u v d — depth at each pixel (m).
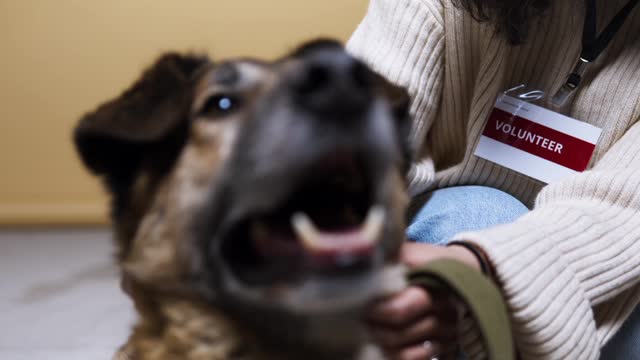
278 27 4.04
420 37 1.49
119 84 4.10
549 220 1.19
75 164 4.17
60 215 4.20
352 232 0.81
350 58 0.82
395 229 0.98
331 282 0.81
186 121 0.97
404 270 0.98
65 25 4.00
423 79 1.50
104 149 1.03
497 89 1.48
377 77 1.11
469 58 1.51
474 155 1.53
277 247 0.85
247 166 0.84
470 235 1.10
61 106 4.11
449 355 1.11
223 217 0.88
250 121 0.86
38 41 4.02
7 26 3.98
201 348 0.93
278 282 0.83
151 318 0.98
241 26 4.02
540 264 1.09
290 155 0.80
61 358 2.33
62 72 4.07
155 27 4.02
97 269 3.38
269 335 0.89
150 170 1.00
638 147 1.33
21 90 4.07
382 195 0.88
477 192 1.49
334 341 0.88
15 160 4.16
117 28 4.01
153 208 0.98
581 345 1.12
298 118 0.80
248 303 0.87
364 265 0.82
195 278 0.92
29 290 3.06
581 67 1.42
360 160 0.83
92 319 2.71
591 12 1.37
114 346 2.44
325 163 0.82
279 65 0.91
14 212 4.16
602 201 1.28
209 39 4.04
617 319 1.34
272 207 0.83
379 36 1.56
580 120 1.45
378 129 0.83
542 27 1.45
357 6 4.03
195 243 0.91
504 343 0.90
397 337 0.97
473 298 0.90
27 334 2.55
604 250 1.20
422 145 1.56
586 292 1.16
